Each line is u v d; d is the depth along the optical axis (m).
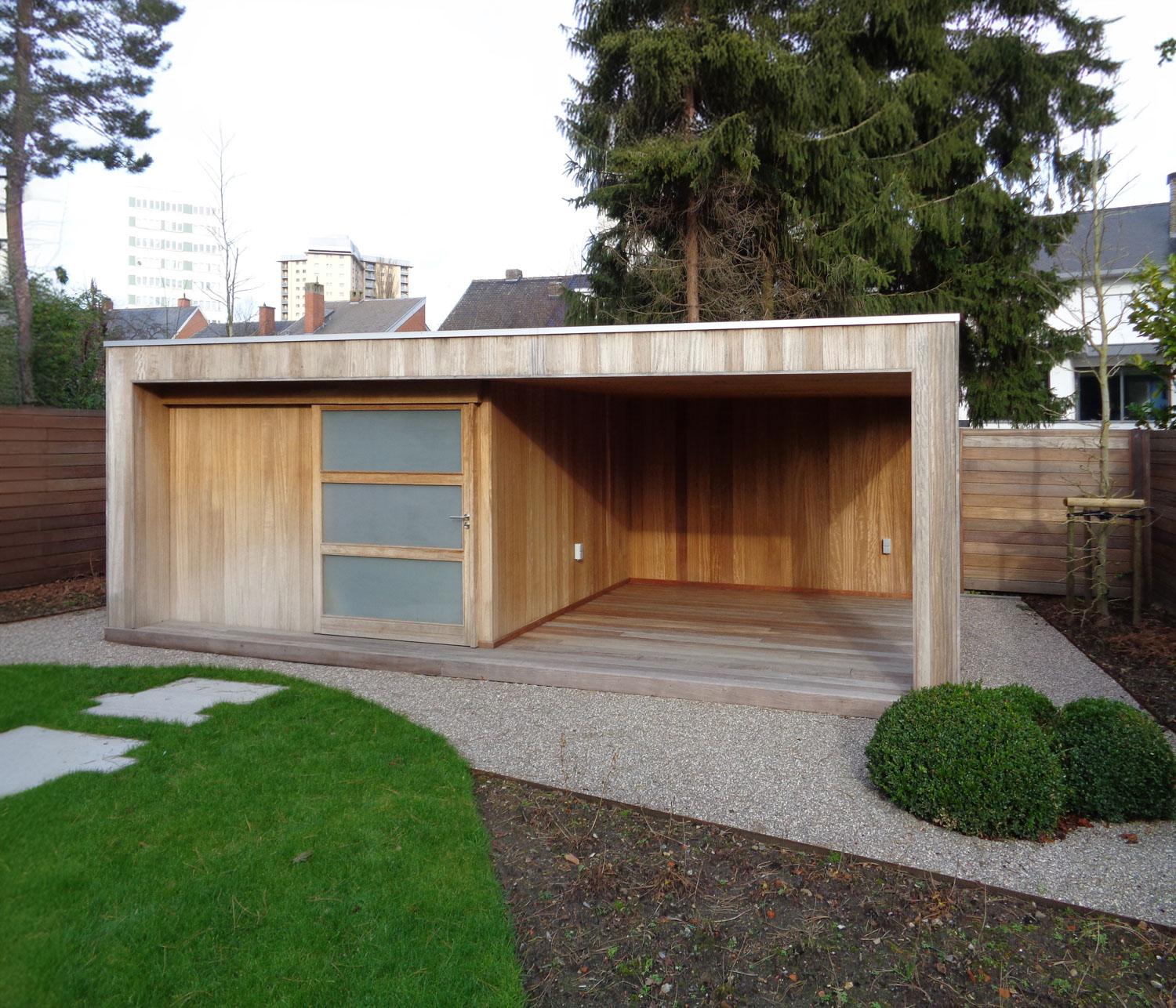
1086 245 9.65
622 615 7.79
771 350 5.05
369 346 6.10
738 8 13.62
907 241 13.11
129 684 5.64
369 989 2.56
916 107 13.63
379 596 6.67
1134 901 3.07
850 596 8.86
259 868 3.21
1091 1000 2.57
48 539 9.43
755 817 3.77
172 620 7.38
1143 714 3.92
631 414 9.91
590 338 5.48
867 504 8.97
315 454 6.74
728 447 9.55
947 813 3.60
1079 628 7.56
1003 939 2.88
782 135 13.09
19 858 3.26
